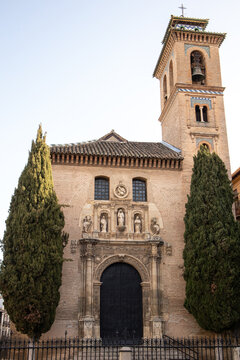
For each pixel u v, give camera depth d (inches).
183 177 1403.8
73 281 1218.6
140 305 1242.0
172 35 1620.3
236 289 1117.1
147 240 1278.3
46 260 1093.8
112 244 1272.1
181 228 1336.1
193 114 1510.8
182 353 1007.0
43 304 1059.3
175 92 1549.0
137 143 1604.3
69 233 1275.8
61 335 1158.3
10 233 1119.6
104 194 1365.7
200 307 1137.4
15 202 1165.7
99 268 1242.6
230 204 1243.2
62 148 1382.9
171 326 1216.2
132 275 1270.9
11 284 1048.2
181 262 1291.8
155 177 1395.2
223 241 1143.0
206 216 1202.6
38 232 1109.7
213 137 1487.5
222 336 1134.4
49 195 1181.7
